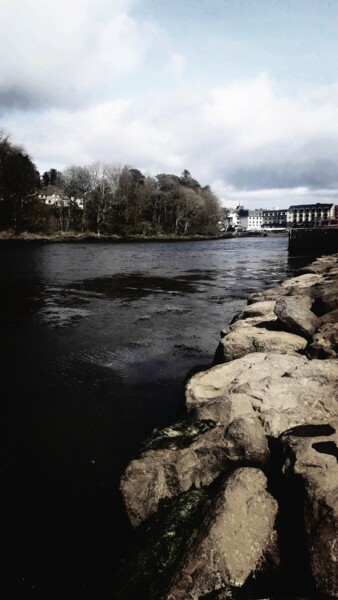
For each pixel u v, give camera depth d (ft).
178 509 12.62
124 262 116.78
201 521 11.30
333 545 9.58
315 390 17.16
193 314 48.16
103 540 13.71
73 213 269.64
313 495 10.73
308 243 158.61
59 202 264.31
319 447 13.05
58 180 325.62
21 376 28.07
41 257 123.85
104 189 268.62
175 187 319.06
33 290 64.90
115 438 20.10
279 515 11.53
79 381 27.25
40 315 46.85
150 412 22.79
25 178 208.85
